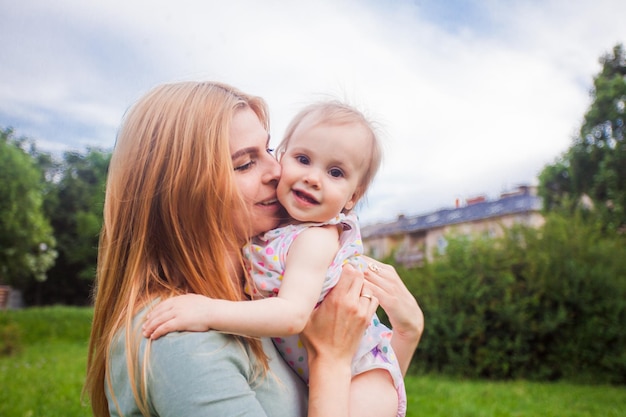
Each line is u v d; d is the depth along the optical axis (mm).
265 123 1450
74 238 30891
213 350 1086
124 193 1267
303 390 1283
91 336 1297
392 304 1616
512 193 23688
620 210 16656
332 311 1286
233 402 1053
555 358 8016
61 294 30688
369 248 10031
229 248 1311
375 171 1574
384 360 1439
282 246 1361
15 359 9367
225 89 1361
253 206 1387
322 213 1404
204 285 1209
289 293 1260
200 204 1221
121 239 1256
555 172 19859
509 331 8039
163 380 1057
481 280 8172
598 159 18266
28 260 25812
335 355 1255
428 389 6973
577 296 7945
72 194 31359
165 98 1292
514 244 8414
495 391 6961
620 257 8609
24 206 25266
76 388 6645
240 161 1327
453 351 8125
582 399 6625
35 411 5496
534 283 8047
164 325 1088
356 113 1548
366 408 1337
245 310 1153
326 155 1463
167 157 1237
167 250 1232
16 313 14172
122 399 1132
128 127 1311
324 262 1340
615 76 18297
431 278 8477
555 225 8906
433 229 23875
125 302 1192
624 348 7793
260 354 1190
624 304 7832
